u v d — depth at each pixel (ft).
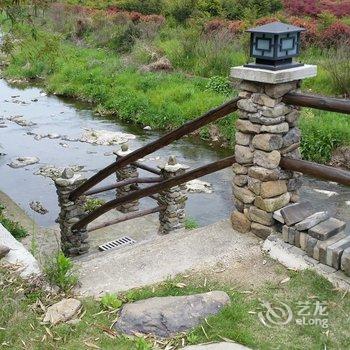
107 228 24.38
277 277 12.36
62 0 89.20
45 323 10.98
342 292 11.56
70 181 21.03
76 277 12.46
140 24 72.33
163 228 23.06
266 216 13.64
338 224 12.90
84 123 47.96
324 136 36.22
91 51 69.62
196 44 59.67
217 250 13.61
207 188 32.37
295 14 68.85
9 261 13.10
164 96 49.08
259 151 13.39
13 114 51.01
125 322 10.86
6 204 28.09
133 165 24.93
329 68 46.09
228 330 10.55
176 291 11.97
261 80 12.49
